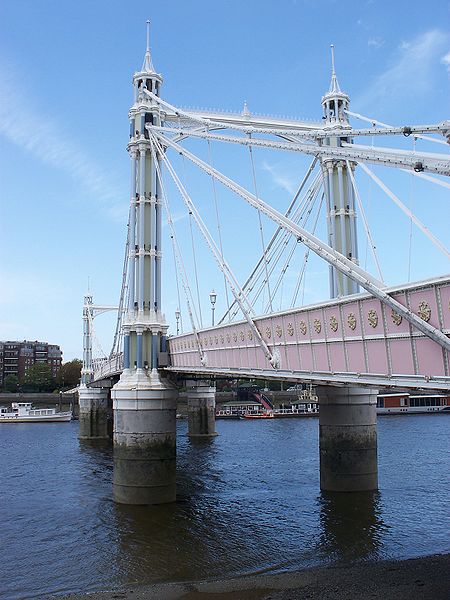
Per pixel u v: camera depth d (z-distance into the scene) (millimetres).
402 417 135375
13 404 151500
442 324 18781
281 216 27500
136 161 47156
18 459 69938
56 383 195500
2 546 32438
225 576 26562
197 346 39469
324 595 23531
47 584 26500
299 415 143250
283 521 35469
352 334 23484
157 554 30000
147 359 44125
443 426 107250
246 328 32844
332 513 36969
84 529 35250
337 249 44062
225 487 46938
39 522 37438
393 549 29766
